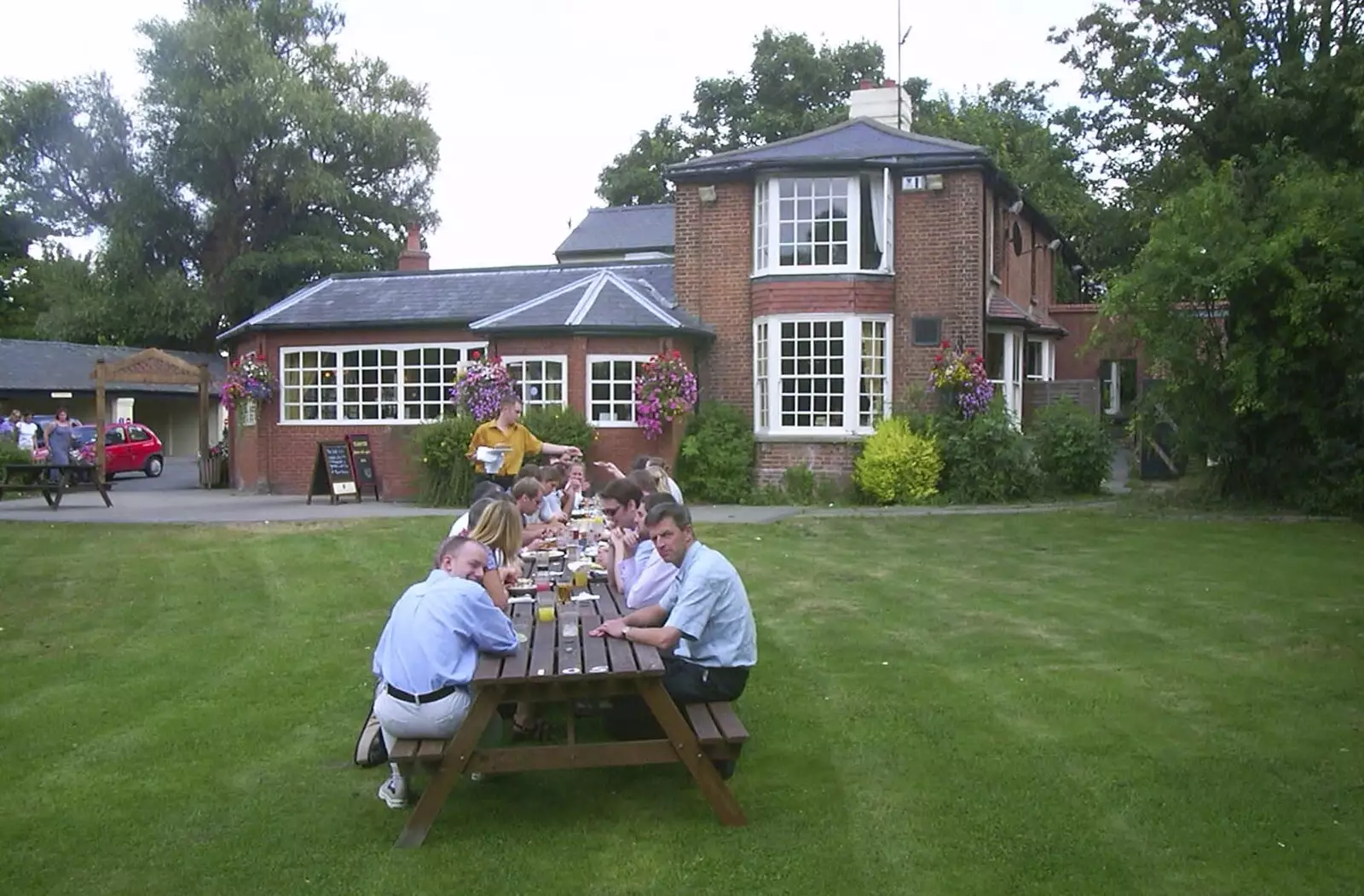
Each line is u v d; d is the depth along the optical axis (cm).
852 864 471
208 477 2570
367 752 594
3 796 558
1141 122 3209
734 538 1469
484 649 532
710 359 2125
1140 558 1289
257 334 2286
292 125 4134
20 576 1198
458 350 2198
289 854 489
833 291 2014
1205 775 566
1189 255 1645
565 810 537
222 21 4128
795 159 2014
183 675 794
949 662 806
